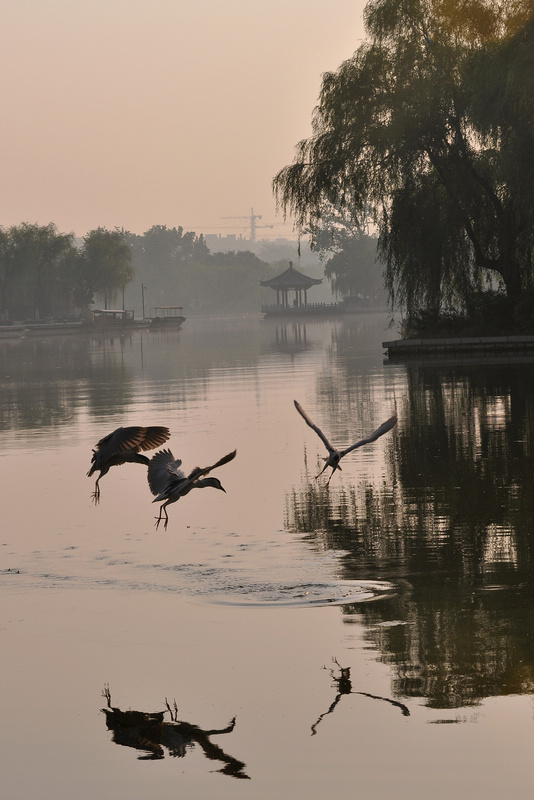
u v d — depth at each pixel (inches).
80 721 376.2
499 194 2159.2
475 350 2235.5
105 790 323.6
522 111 1871.3
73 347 3956.7
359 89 2182.6
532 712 370.0
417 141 2124.8
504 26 1979.6
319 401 1473.9
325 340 3698.3
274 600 517.7
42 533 687.7
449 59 2094.0
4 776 335.3
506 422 1134.4
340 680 406.6
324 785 322.7
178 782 328.2
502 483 793.6
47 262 6343.5
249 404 1478.8
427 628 463.5
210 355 2957.7
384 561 584.7
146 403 1563.7
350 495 779.4
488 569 558.6
